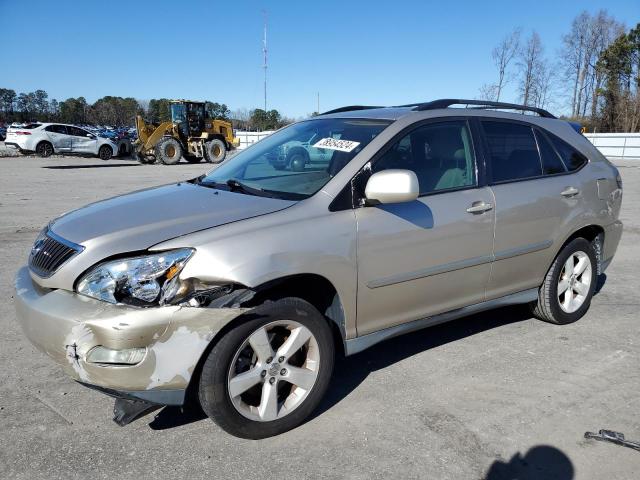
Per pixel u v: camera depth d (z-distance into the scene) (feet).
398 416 10.68
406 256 11.25
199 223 9.61
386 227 10.87
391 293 11.22
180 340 8.70
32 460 9.12
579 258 15.47
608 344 14.20
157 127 83.92
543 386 11.93
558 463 9.34
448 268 12.03
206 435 9.95
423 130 12.25
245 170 12.76
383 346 13.94
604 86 140.05
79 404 10.85
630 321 15.87
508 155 13.69
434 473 9.02
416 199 11.57
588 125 141.69
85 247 9.22
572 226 14.62
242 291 9.09
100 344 8.57
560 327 15.31
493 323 15.57
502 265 13.23
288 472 8.96
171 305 8.65
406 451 9.58
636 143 96.63
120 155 94.63
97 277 8.93
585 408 11.07
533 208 13.55
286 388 10.32
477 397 11.43
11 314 15.34
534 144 14.40
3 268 19.93
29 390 11.32
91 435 9.86
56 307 8.95
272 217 9.87
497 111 14.10
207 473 8.90
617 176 16.38
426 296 11.89
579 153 15.40
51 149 84.12
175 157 81.66
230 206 10.37
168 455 9.34
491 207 12.65
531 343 14.19
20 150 84.69
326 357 10.37
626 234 28.71
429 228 11.53
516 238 13.32
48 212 32.91
